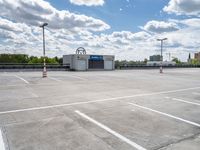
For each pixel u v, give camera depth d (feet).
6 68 103.55
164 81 55.72
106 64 136.46
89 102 25.84
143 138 13.94
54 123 16.99
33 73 85.25
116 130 15.46
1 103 24.70
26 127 15.93
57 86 42.11
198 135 14.64
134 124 16.97
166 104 25.03
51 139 13.60
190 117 19.27
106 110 21.63
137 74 86.63
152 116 19.47
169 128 16.08
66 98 28.50
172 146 12.69
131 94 32.55
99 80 56.44
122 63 160.35
